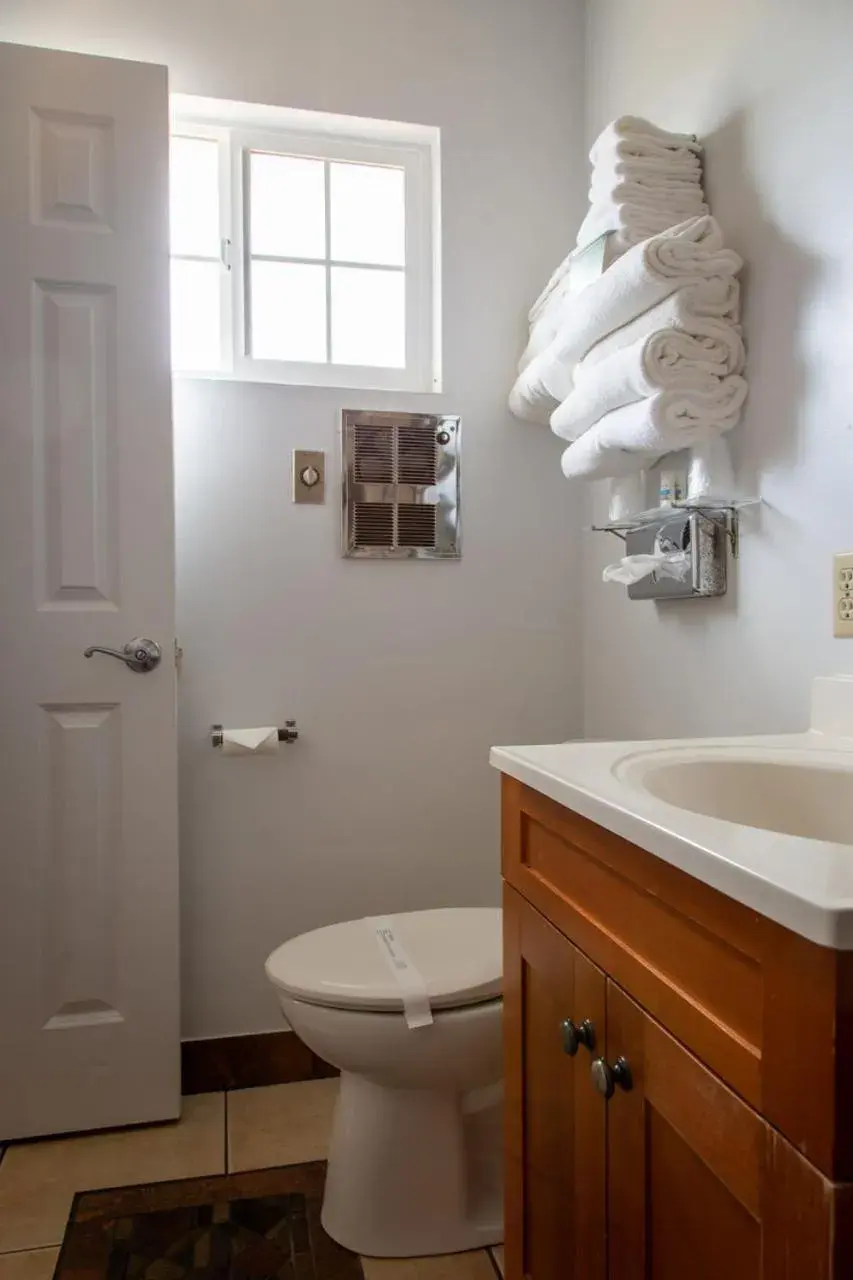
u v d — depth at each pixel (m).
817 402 1.18
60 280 1.59
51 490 1.59
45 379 1.59
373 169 2.01
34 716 1.59
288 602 1.85
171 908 1.65
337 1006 1.25
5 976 1.58
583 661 2.01
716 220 1.43
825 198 1.16
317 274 1.98
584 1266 0.85
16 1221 1.38
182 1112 1.71
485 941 1.44
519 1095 1.05
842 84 1.13
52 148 1.58
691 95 1.51
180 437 1.80
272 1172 1.51
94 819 1.62
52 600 1.60
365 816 1.90
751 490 1.32
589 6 1.98
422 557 1.92
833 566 1.14
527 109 1.98
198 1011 1.82
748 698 1.34
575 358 1.56
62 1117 1.61
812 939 0.50
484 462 1.95
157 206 1.62
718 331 1.31
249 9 1.83
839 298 1.13
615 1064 0.78
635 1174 0.74
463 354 1.94
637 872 0.74
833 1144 0.49
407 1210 1.32
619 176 1.43
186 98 1.81
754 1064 0.57
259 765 1.84
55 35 1.73
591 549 1.97
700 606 1.48
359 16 1.89
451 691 1.94
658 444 1.33
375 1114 1.34
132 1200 1.43
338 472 1.87
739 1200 0.59
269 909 1.85
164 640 1.64
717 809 1.02
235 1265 1.29
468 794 1.95
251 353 1.94
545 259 1.99
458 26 1.94
